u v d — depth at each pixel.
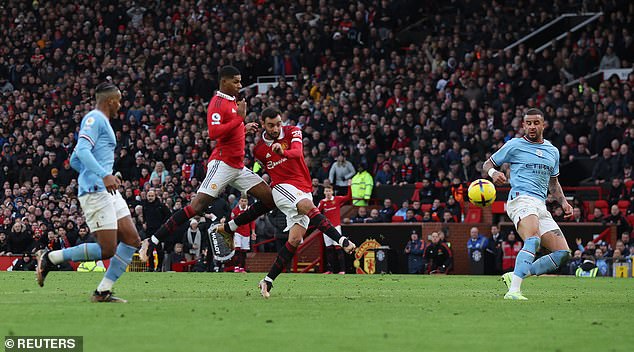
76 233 39.12
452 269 37.12
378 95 46.44
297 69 53.25
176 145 45.75
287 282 23.70
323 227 16.52
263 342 9.87
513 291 16.52
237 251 35.00
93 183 14.10
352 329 11.12
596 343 10.20
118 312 12.75
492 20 52.47
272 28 55.56
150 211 37.56
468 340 10.29
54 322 11.49
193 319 11.95
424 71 48.12
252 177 18.17
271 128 16.77
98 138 14.09
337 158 42.88
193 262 36.84
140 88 52.81
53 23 59.84
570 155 41.06
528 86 45.09
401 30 56.22
